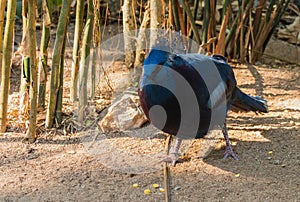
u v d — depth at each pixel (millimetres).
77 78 4922
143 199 3793
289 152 4492
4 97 4688
